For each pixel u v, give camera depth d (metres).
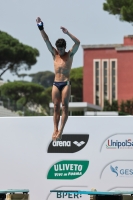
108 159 29.27
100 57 193.62
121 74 189.38
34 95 192.75
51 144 29.72
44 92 196.75
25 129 29.97
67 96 23.75
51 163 29.70
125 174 29.12
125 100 188.00
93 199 26.36
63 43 23.70
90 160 29.38
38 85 192.62
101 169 29.30
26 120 29.97
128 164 29.12
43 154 29.77
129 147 29.14
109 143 29.30
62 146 29.61
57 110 23.98
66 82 23.80
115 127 29.28
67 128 29.59
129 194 26.64
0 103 122.38
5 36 175.88
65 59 23.92
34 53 180.50
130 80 187.88
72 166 29.52
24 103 190.88
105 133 29.33
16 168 29.92
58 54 24.16
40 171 29.75
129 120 29.20
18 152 29.95
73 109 124.62
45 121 29.86
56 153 29.67
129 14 128.50
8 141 30.06
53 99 23.97
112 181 29.20
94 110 136.12
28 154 29.88
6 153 30.03
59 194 29.55
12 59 177.62
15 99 190.00
